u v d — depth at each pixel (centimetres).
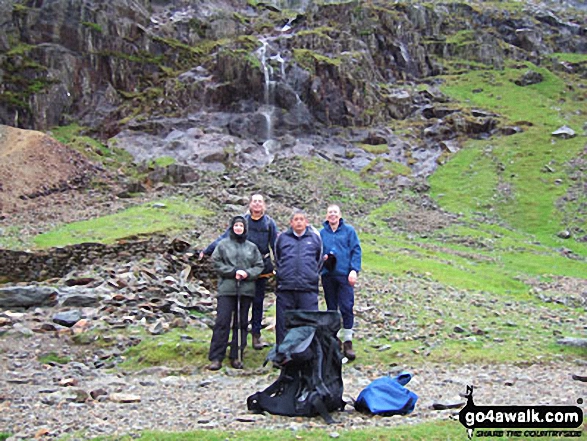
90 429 684
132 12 5491
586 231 3170
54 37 4862
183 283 1577
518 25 7775
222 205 3073
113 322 1240
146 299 1382
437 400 822
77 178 3456
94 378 986
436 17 7125
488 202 3628
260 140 4525
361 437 645
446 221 3272
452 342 1250
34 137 3659
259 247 1105
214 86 4853
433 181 4059
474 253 2653
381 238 2791
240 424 710
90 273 1627
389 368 1080
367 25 6250
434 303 1611
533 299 1862
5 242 2047
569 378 1011
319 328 781
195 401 833
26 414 748
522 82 6241
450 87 5994
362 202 3569
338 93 5047
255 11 7319
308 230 1040
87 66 4844
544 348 1233
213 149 4041
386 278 1922
